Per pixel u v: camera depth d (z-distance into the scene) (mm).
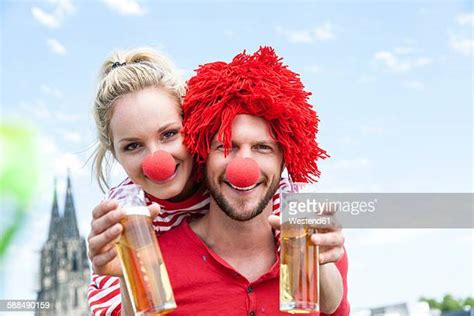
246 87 2131
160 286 1810
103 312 2391
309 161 2307
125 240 1812
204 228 2371
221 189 2143
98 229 1819
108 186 2828
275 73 2236
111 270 1963
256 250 2287
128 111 2227
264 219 2279
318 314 2207
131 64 2393
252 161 2031
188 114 2256
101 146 2730
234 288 2201
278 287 2205
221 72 2203
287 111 2129
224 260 2244
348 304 2383
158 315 1862
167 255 2281
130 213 1819
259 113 2123
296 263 1873
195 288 2217
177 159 2242
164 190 2246
